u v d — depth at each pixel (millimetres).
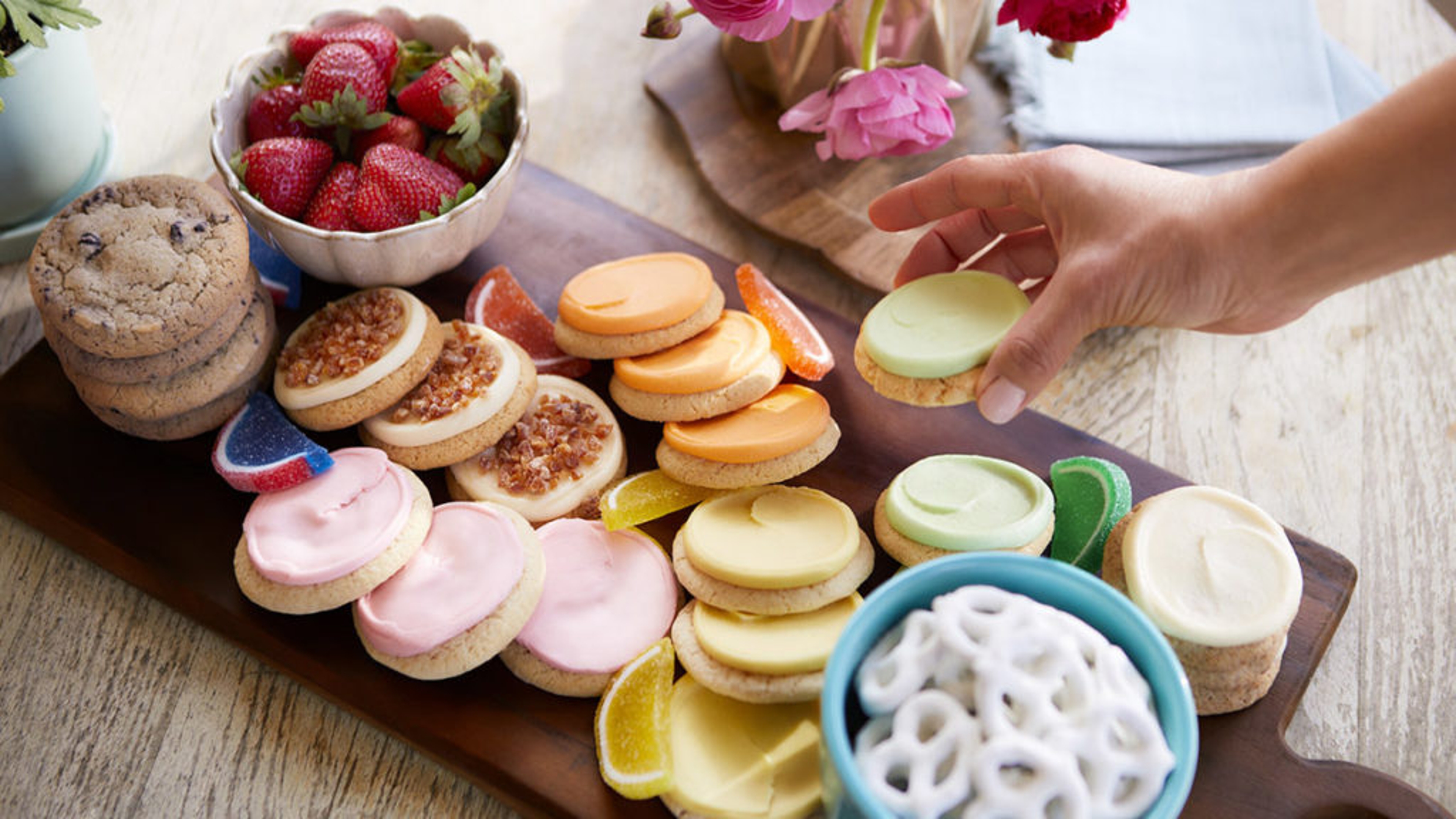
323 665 634
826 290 766
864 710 557
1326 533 691
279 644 639
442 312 734
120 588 667
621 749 602
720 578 623
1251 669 605
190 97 833
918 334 632
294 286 733
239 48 853
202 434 693
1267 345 746
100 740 632
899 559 639
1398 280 761
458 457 672
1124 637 556
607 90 847
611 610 641
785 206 777
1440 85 537
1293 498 702
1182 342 747
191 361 660
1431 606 671
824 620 621
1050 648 540
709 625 618
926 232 763
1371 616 668
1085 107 795
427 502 652
